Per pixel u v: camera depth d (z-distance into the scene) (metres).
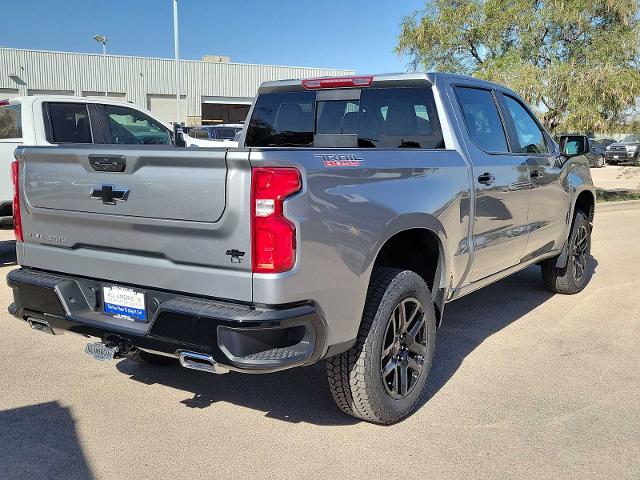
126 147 3.15
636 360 4.61
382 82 4.47
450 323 5.54
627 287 6.86
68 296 3.42
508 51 15.01
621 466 3.12
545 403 3.86
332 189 2.98
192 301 2.96
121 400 3.89
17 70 36.09
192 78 40.72
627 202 15.27
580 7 13.91
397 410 3.51
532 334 5.22
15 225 3.71
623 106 14.07
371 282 3.41
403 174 3.54
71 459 3.17
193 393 4.02
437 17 15.78
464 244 4.14
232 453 3.25
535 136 5.57
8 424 3.54
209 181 2.84
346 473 3.06
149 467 3.11
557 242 5.96
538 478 3.02
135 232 3.14
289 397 3.97
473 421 3.61
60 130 8.03
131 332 3.11
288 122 5.07
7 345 4.86
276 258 2.76
